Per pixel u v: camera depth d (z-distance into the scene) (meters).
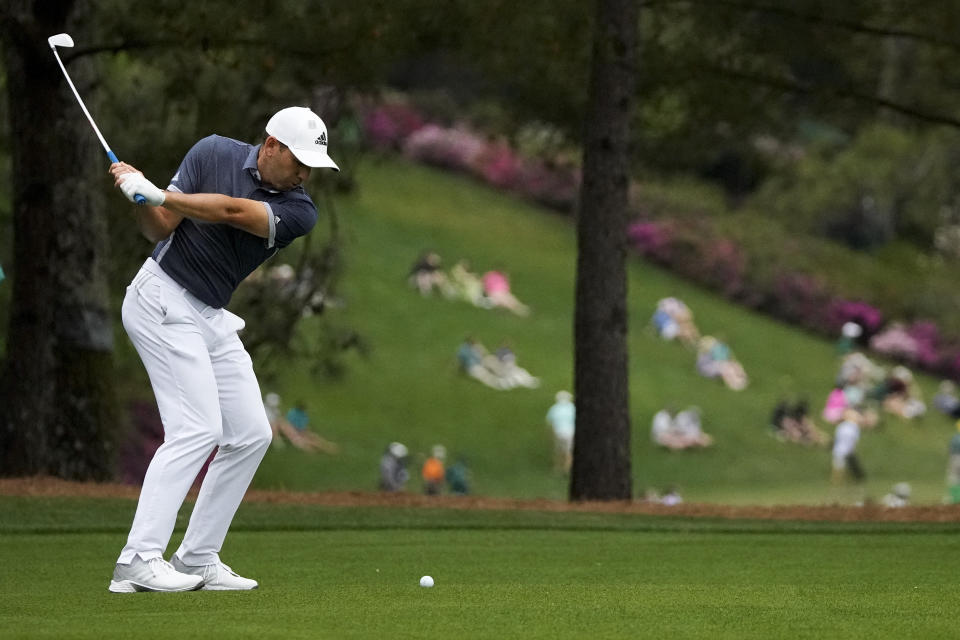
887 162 180.88
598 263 55.00
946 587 23.25
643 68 62.38
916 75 68.19
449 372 127.12
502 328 140.88
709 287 170.50
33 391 51.34
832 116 65.50
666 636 16.89
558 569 26.39
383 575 24.91
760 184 192.75
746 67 62.97
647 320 153.62
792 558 29.09
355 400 118.12
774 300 168.00
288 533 33.97
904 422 142.00
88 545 29.48
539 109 62.44
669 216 178.12
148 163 58.88
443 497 47.75
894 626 18.02
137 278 21.73
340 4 46.84
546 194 186.38
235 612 18.84
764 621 18.34
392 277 146.12
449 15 48.09
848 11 61.53
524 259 162.75
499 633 16.92
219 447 22.45
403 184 179.50
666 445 121.94
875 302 170.12
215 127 54.62
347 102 57.88
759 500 103.44
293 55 47.69
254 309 62.75
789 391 142.62
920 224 186.25
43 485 44.38
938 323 170.38
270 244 21.58
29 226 51.25
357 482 101.81
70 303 51.66
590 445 55.19
